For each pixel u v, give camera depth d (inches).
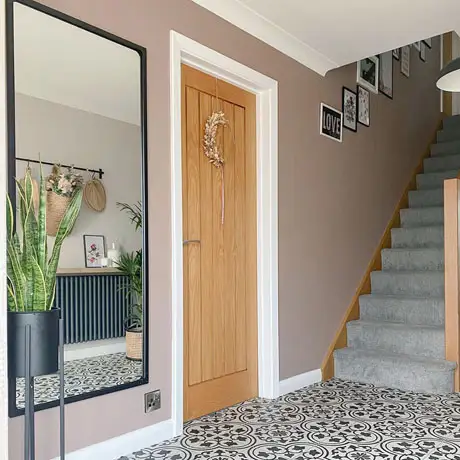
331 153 157.2
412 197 205.8
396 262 180.5
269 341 130.6
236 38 120.8
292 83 140.2
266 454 94.3
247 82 125.8
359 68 173.8
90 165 89.2
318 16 121.9
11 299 71.6
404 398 130.7
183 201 112.8
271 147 131.3
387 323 159.5
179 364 103.9
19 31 80.0
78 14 88.0
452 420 113.4
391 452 95.5
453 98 262.2
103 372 90.7
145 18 99.0
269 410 120.6
